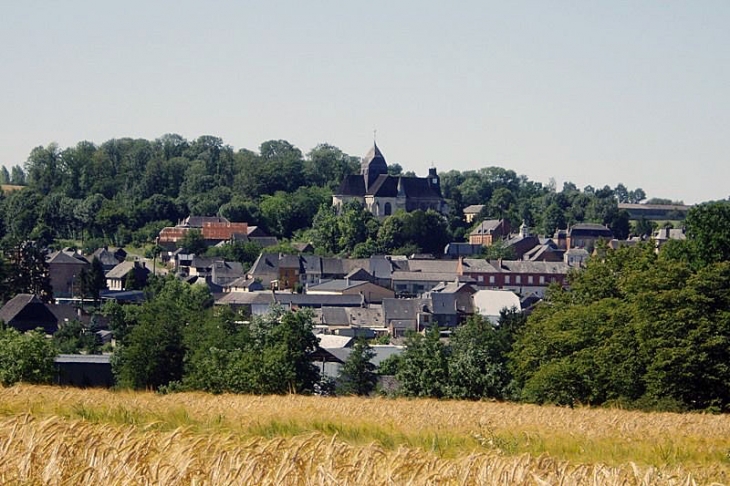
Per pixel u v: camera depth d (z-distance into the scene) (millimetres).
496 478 35594
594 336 117312
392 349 181125
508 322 169375
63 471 32469
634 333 110812
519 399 119750
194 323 160125
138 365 142500
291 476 32688
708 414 93188
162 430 49594
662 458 53688
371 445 36875
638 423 80875
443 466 36188
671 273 111375
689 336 105188
